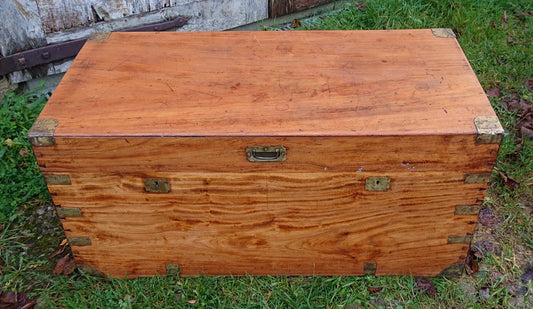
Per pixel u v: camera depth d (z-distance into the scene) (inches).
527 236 95.0
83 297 83.3
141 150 72.4
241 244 82.9
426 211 78.3
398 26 143.6
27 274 88.8
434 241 82.0
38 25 115.0
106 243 82.9
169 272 86.3
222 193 76.9
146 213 79.2
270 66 85.7
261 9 145.6
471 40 143.8
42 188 104.3
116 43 93.3
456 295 84.0
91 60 87.9
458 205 77.6
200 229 81.0
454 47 89.7
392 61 86.2
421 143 71.1
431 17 148.4
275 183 75.6
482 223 97.7
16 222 99.0
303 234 81.5
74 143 71.7
